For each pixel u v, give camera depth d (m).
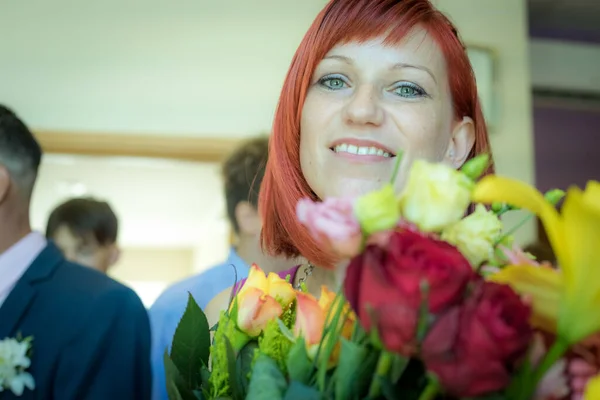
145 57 3.47
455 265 0.50
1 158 1.37
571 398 0.54
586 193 0.49
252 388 0.60
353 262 0.52
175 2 3.51
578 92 4.55
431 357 0.48
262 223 0.99
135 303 1.34
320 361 0.60
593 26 4.53
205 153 3.48
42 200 7.45
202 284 1.52
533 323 0.53
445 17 0.91
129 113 3.44
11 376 1.17
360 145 0.83
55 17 3.46
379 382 0.54
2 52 3.42
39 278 1.30
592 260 0.49
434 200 0.52
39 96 3.41
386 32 0.85
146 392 1.31
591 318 0.50
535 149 4.64
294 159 0.91
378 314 0.49
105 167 6.29
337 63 0.86
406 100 0.85
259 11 3.53
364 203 0.51
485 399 0.50
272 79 3.50
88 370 1.25
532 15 4.38
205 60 3.49
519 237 2.91
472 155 0.93
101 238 2.37
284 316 0.70
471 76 0.92
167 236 10.19
